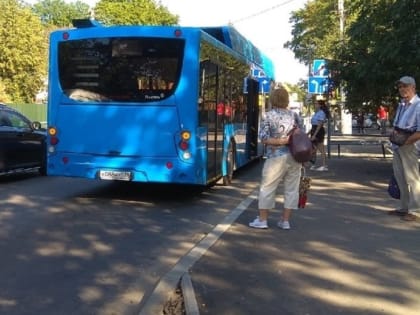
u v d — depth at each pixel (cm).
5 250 739
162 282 604
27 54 4509
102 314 536
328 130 2028
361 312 507
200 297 546
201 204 1091
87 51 1081
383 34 1346
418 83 1330
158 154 1061
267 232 818
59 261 696
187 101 1050
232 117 1362
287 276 612
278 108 819
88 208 1029
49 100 1107
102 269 668
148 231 860
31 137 1408
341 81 1574
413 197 900
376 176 1468
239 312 508
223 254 700
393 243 751
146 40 1058
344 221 893
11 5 4494
